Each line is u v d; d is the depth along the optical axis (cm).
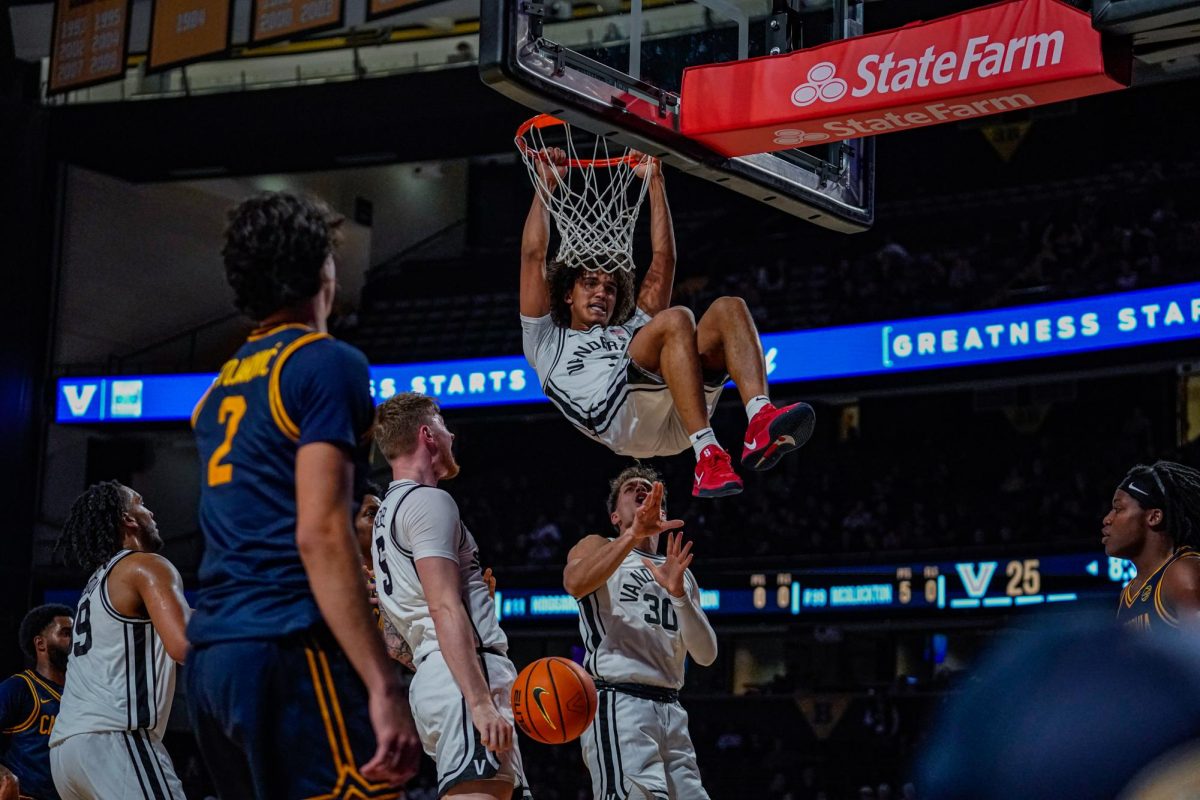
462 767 354
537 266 489
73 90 1791
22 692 511
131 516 423
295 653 245
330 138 1891
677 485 2064
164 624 387
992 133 2209
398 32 1969
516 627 1759
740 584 1736
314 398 248
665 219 514
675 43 451
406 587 372
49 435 1961
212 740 254
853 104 411
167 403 1866
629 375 440
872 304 1845
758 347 419
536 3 408
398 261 2430
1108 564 1525
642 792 470
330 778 243
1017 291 1573
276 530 250
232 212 262
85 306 1994
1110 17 365
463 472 2298
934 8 1526
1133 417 1919
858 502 1883
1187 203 1884
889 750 1762
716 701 1892
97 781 395
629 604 483
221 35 1684
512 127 1834
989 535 1723
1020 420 2056
